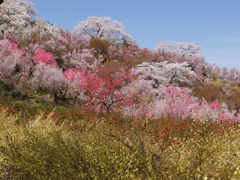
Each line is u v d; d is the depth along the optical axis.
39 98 17.16
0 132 5.40
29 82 17.67
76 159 3.60
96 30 44.34
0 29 25.12
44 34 27.16
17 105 13.00
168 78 26.59
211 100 23.41
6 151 4.16
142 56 37.38
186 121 10.23
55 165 3.69
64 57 24.97
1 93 15.83
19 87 16.67
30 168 3.78
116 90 14.93
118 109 14.50
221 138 4.97
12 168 4.11
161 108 13.01
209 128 8.29
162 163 3.43
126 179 3.18
